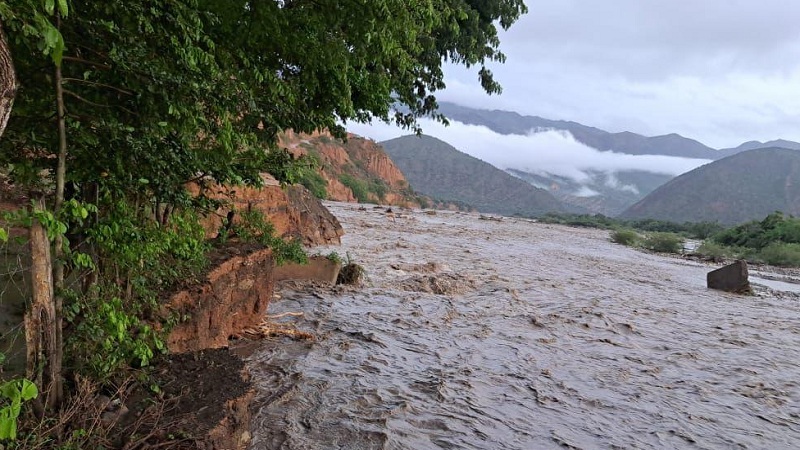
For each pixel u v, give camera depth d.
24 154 4.01
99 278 4.68
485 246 32.72
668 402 8.02
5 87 2.39
